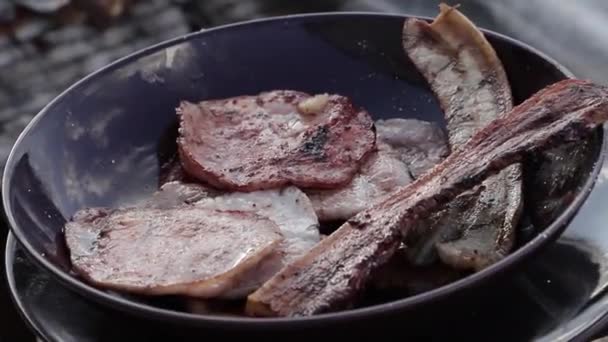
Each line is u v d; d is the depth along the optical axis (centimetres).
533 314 38
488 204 41
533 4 61
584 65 58
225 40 50
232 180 43
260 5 79
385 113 50
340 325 34
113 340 39
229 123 47
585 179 39
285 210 42
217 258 39
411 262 40
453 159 39
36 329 40
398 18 48
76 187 44
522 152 38
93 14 77
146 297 38
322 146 45
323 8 74
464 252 39
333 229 43
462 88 46
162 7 81
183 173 46
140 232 41
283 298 36
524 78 46
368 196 43
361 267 37
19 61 75
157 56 49
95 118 46
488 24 62
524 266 37
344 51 50
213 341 36
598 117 38
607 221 42
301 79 51
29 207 41
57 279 37
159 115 48
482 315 38
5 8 73
